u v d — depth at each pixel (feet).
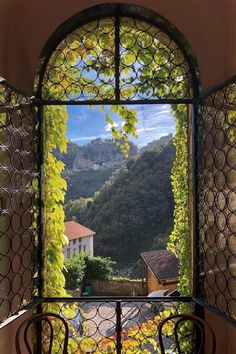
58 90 11.46
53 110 11.62
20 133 10.22
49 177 11.60
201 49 11.06
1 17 10.23
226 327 10.73
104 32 11.43
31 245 11.03
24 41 10.99
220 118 9.97
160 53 11.43
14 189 10.12
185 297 11.17
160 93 11.38
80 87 11.44
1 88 8.85
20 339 10.55
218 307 10.39
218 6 10.96
